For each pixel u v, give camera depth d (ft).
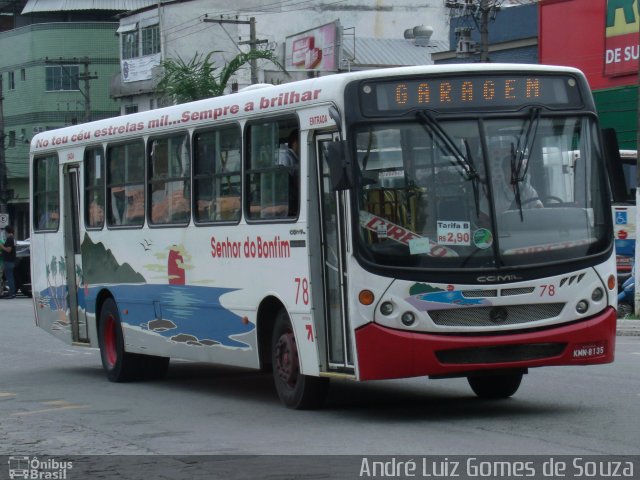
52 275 71.36
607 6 129.90
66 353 80.64
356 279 42.68
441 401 50.16
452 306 42.32
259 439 41.45
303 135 46.11
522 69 44.21
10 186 308.81
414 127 43.19
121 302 62.39
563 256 43.39
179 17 248.73
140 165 60.44
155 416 48.98
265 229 48.91
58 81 300.61
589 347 43.68
